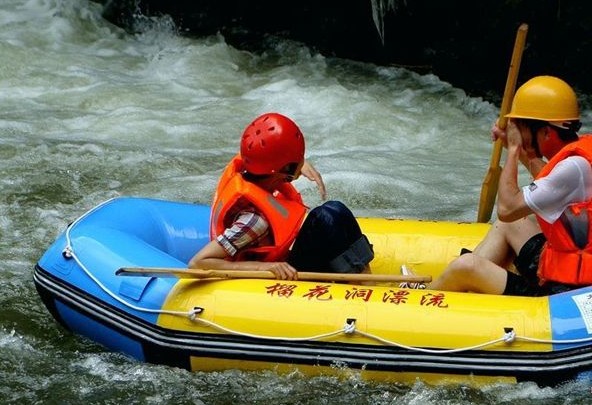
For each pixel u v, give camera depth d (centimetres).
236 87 2784
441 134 2402
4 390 1159
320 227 1199
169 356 1144
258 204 1159
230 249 1153
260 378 1123
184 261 1361
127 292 1173
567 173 1074
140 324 1157
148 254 1214
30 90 2611
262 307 1121
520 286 1161
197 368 1144
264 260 1186
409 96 2714
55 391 1155
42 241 1638
